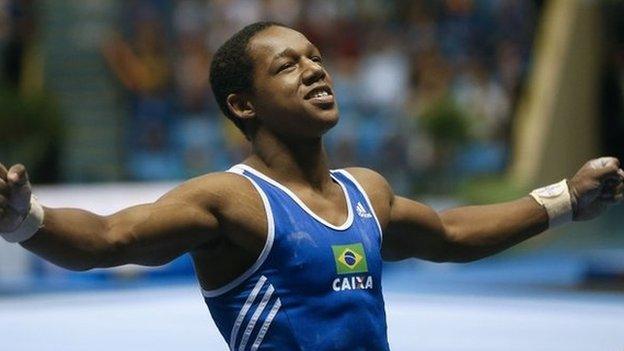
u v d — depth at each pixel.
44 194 43.31
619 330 32.38
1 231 10.50
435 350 29.05
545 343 30.03
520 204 13.83
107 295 41.47
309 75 11.98
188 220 11.38
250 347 11.64
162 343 30.45
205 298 12.14
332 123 12.01
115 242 11.05
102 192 43.72
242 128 12.48
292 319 11.45
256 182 11.85
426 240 13.26
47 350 29.31
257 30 12.35
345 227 11.89
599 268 44.38
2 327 33.78
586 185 13.70
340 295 11.57
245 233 11.51
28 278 43.81
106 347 29.89
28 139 48.12
